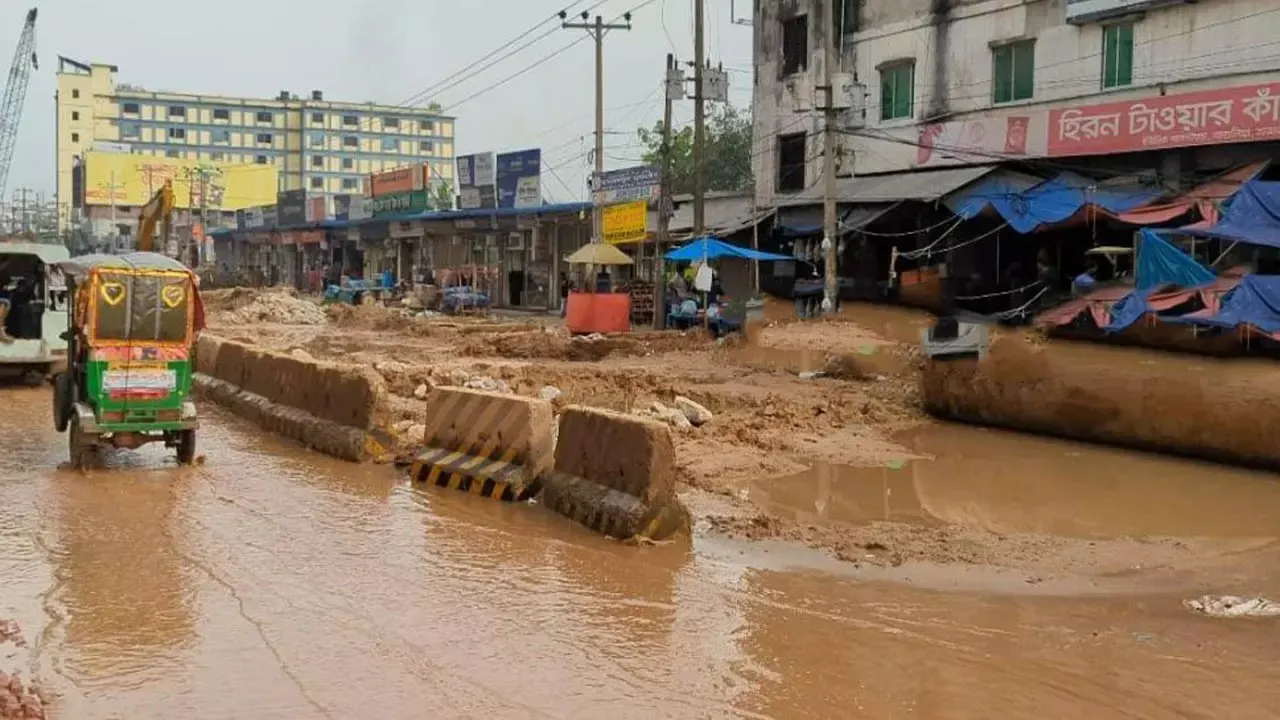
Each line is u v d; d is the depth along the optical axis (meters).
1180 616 7.39
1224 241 19.94
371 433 13.41
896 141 27.92
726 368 22.67
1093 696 5.96
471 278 46.97
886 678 6.26
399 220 54.03
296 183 130.75
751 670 6.39
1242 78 22.09
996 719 5.67
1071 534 9.71
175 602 7.64
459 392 12.34
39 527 9.84
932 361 16.72
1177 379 13.44
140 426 12.59
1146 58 23.86
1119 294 19.27
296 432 14.78
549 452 11.20
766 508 10.67
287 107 130.38
